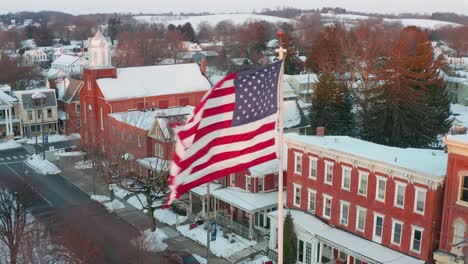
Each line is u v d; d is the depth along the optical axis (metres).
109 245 45.16
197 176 16.52
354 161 39.34
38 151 80.62
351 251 37.47
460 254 33.66
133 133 64.38
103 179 59.34
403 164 36.66
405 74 71.00
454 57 171.00
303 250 41.34
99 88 73.25
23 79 134.00
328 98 74.75
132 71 78.62
